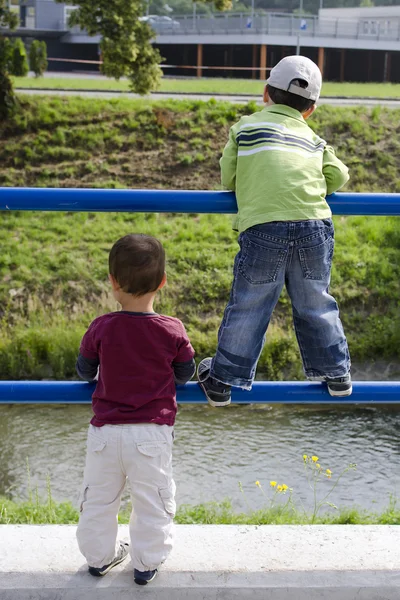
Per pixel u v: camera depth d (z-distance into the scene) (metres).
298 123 2.70
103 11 21.05
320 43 46.72
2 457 9.88
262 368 12.54
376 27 47.94
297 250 2.55
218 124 22.08
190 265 15.38
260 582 2.62
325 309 2.63
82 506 2.53
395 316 13.98
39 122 21.62
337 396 2.77
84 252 15.95
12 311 14.06
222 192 2.68
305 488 8.88
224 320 2.65
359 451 10.16
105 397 2.48
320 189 2.61
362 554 2.80
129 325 2.46
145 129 21.66
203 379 2.72
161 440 2.45
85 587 2.58
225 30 47.19
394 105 24.92
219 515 6.51
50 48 54.72
